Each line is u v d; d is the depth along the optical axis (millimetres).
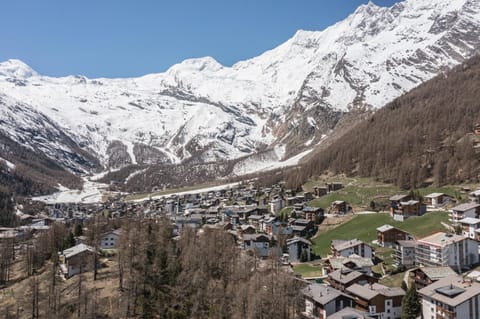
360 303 112812
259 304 106750
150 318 112875
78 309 114188
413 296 107000
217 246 139625
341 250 153250
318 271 150125
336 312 105938
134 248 134000
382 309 109938
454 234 141875
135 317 112938
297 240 170625
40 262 153500
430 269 121125
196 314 112250
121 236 145125
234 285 118500
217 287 119500
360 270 137250
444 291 102438
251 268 134500
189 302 116875
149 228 158000
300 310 116000
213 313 111625
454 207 172625
